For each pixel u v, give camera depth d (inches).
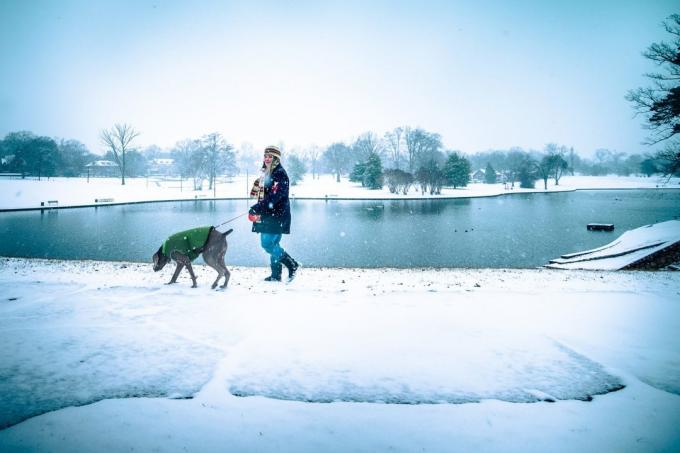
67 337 161.9
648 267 546.9
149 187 3725.4
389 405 114.1
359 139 5187.0
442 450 92.8
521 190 4109.3
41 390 119.4
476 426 103.7
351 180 4030.5
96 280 282.7
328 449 92.7
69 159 4699.8
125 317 188.1
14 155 4399.6
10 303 207.6
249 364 139.6
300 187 3806.6
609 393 123.6
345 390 122.6
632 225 1386.6
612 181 5723.4
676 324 190.4
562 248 930.7
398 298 233.0
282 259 281.9
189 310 200.4
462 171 3932.1
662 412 112.3
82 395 117.0
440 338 168.2
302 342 160.6
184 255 246.2
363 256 816.9
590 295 249.1
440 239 1072.8
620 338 171.5
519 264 730.2
